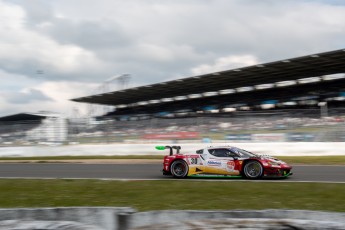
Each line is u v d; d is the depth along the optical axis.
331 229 4.23
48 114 32.78
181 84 34.94
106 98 41.84
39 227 4.49
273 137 19.12
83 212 4.76
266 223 4.34
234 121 20.11
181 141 20.94
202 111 37.41
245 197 7.95
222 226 4.32
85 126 23.45
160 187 9.50
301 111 19.09
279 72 30.62
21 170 15.43
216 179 11.10
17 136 24.05
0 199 8.59
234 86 36.28
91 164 17.53
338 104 29.36
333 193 8.12
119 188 9.55
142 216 4.50
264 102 34.19
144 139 21.91
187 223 4.40
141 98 42.69
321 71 30.44
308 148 18.12
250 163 10.91
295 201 7.43
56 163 18.62
